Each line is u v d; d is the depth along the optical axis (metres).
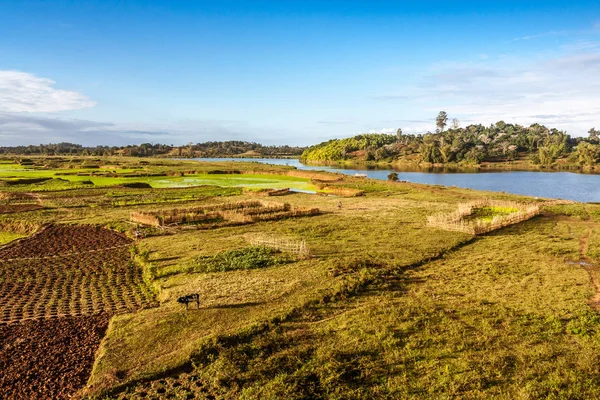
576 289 23.28
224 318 19.92
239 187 83.75
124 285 27.05
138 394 14.47
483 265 28.81
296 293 23.00
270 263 29.25
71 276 28.81
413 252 32.22
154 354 16.91
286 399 13.73
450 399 13.62
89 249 36.03
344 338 17.84
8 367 16.72
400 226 43.31
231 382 14.87
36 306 23.17
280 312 20.31
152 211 50.44
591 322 18.67
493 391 13.98
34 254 34.41
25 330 20.05
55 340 19.03
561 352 16.33
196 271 27.77
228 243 36.06
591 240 36.06
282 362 16.03
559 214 51.06
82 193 70.38
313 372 15.38
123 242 38.44
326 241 36.84
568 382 14.27
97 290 25.98
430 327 18.64
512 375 14.89
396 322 19.12
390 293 23.17
